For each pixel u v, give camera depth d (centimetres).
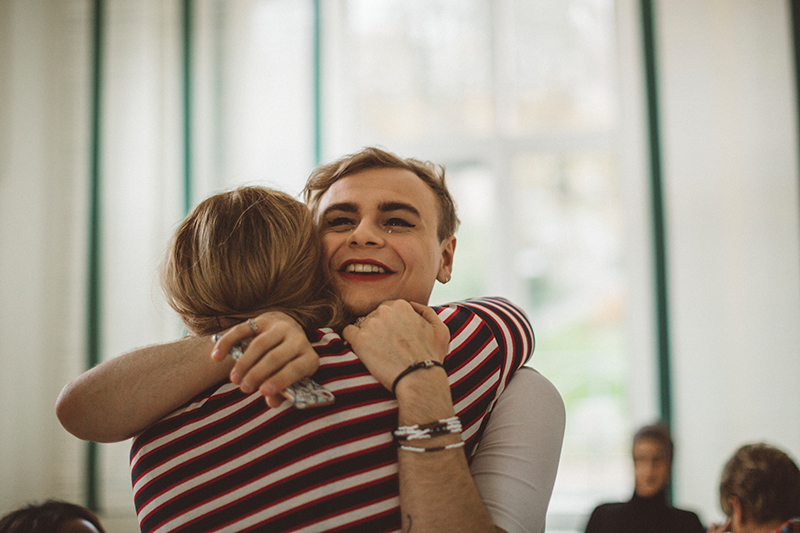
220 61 318
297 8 320
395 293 75
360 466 58
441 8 346
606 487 310
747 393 286
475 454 68
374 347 61
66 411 60
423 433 57
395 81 346
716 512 282
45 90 313
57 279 311
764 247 289
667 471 192
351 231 77
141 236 311
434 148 344
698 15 300
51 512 117
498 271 338
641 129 313
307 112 316
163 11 319
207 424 59
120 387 60
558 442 70
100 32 319
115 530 295
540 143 338
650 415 305
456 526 55
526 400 70
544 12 340
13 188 290
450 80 345
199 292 67
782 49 292
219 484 57
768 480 142
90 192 314
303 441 57
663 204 300
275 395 54
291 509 56
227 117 316
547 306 333
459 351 66
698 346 292
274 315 62
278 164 315
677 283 296
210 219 69
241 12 320
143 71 317
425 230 79
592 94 336
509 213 338
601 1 335
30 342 296
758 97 293
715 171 296
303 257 70
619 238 329
